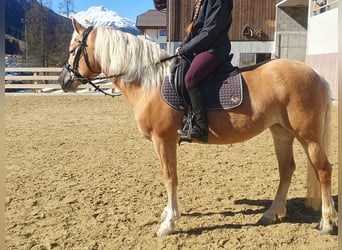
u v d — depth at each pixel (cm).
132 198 435
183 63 336
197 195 443
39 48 2572
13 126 902
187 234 346
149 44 356
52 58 2597
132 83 355
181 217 384
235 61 2084
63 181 494
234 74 339
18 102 1370
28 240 336
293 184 480
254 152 644
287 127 337
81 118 1020
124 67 355
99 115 1071
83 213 394
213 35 322
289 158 372
